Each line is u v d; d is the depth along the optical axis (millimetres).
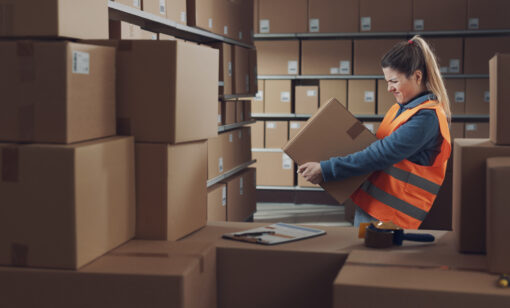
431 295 1157
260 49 5828
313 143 1979
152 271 1268
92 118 1405
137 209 1548
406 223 1997
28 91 1311
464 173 1453
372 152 1856
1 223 1303
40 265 1291
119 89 1532
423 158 1975
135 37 2566
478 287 1174
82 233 1290
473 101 5449
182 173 1607
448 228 3607
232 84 4070
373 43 5586
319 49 5715
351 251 1450
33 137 1315
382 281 1208
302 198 5980
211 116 1746
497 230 1253
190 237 1636
